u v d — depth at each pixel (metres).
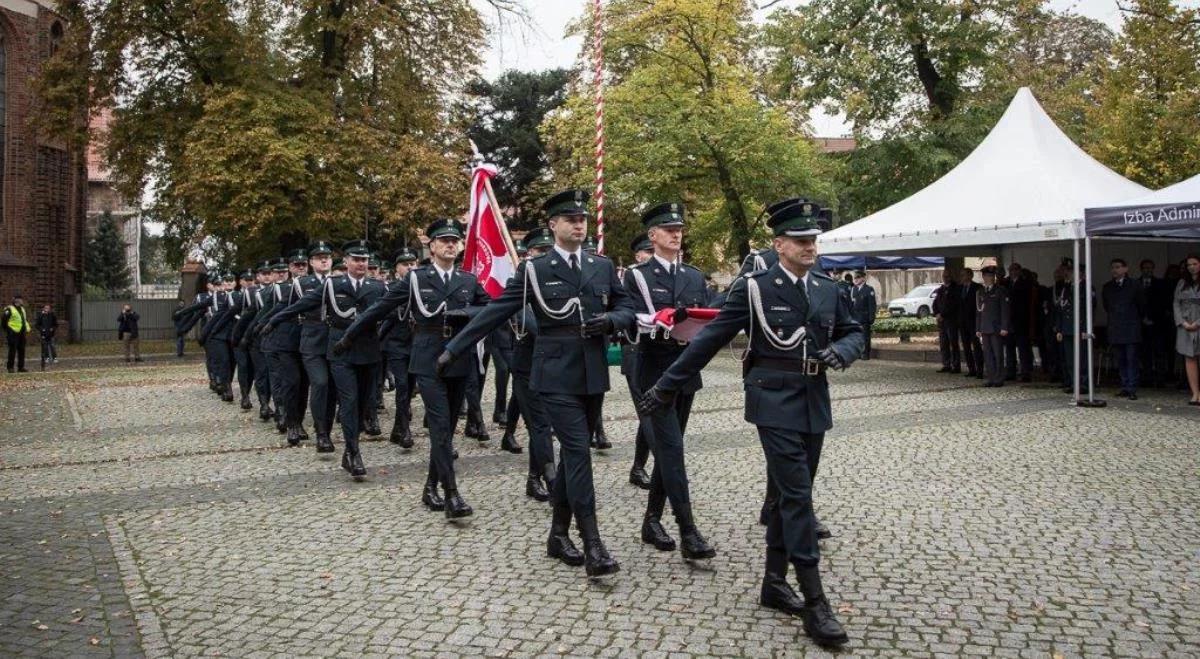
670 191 26.84
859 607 5.00
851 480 8.06
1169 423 11.12
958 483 7.92
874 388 15.41
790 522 4.65
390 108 29.34
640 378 6.61
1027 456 9.10
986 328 15.58
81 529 6.87
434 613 4.99
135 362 28.36
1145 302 14.16
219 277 16.67
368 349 8.62
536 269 5.78
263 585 5.50
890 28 24.89
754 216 28.22
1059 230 13.45
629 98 26.00
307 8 27.69
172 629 4.82
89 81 28.55
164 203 29.69
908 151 24.78
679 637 4.61
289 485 8.32
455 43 29.69
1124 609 4.93
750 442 10.12
